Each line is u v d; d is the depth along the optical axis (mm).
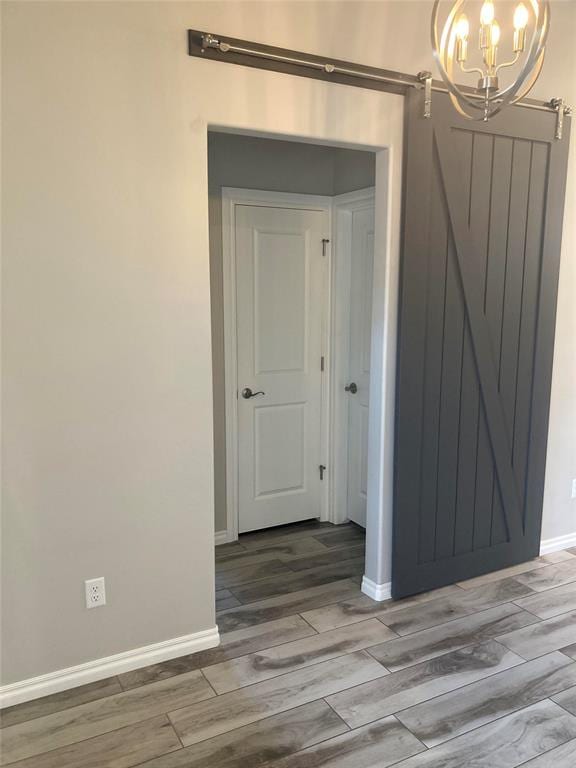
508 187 2945
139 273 2229
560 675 2408
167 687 2324
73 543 2260
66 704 2230
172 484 2412
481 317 2967
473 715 2174
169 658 2498
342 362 3842
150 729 2102
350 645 2600
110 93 2090
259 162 3461
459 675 2400
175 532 2447
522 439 3252
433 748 2016
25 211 2020
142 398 2303
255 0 2293
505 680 2371
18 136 1977
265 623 2777
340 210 3686
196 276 2334
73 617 2301
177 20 2164
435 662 2482
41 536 2201
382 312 2785
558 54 3029
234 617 2826
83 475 2242
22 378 2092
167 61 2166
